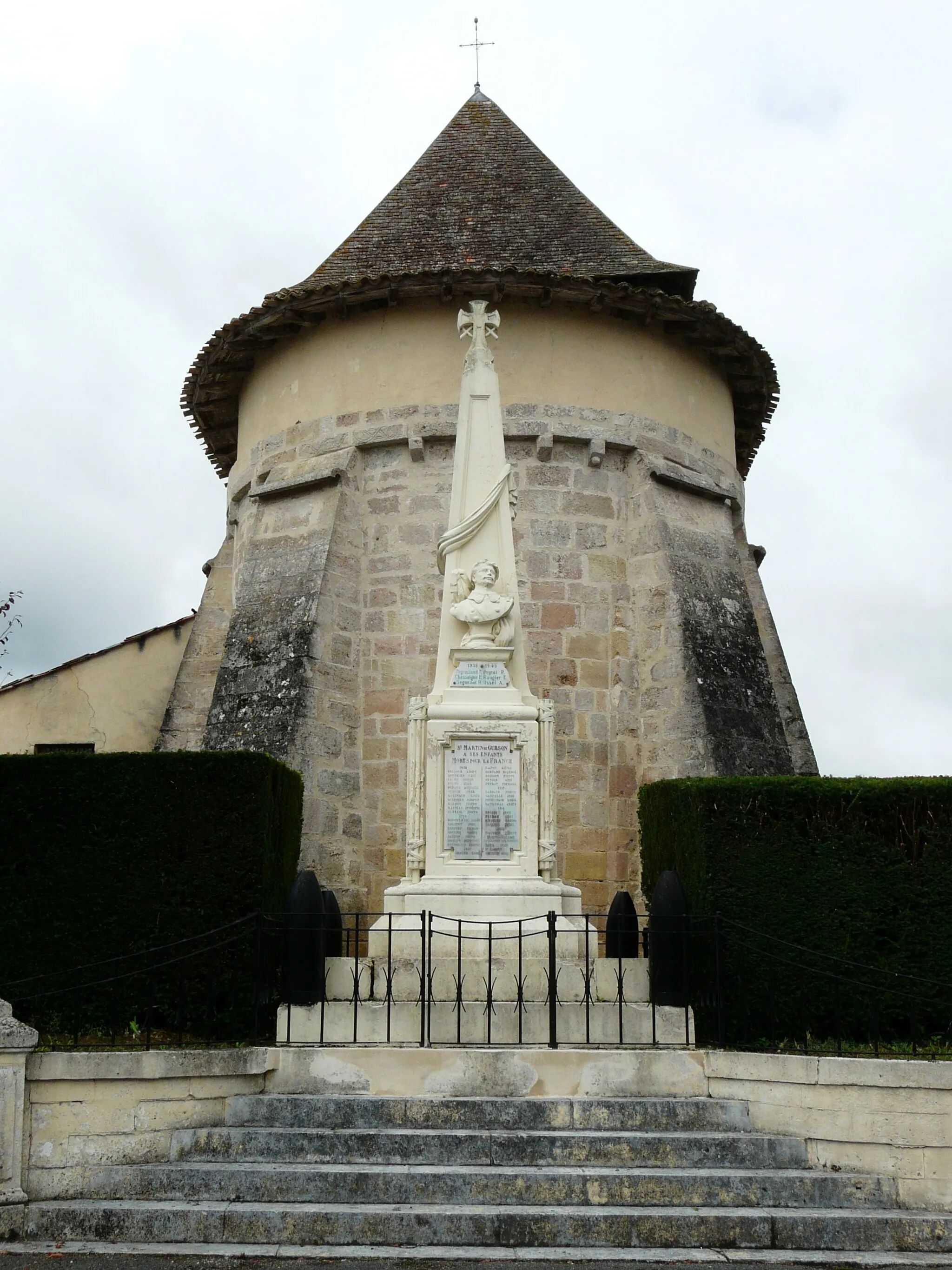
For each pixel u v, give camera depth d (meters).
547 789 11.70
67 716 21.75
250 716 17.33
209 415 21.73
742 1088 9.30
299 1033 10.14
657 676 17.66
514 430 18.05
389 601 17.98
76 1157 8.45
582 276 17.83
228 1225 7.84
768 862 11.13
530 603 17.75
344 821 17.16
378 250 19.92
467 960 10.81
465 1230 7.80
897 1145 8.67
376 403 18.44
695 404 19.62
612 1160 8.61
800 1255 7.70
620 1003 9.94
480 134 22.09
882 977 10.88
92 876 10.79
